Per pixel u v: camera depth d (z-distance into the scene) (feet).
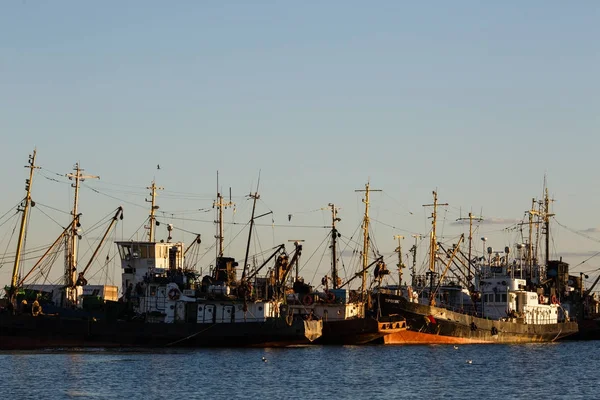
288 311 574.56
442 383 442.50
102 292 614.34
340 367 487.20
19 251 555.28
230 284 564.30
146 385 415.03
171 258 574.56
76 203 579.48
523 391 423.23
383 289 631.97
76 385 410.93
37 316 533.96
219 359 503.61
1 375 434.71
